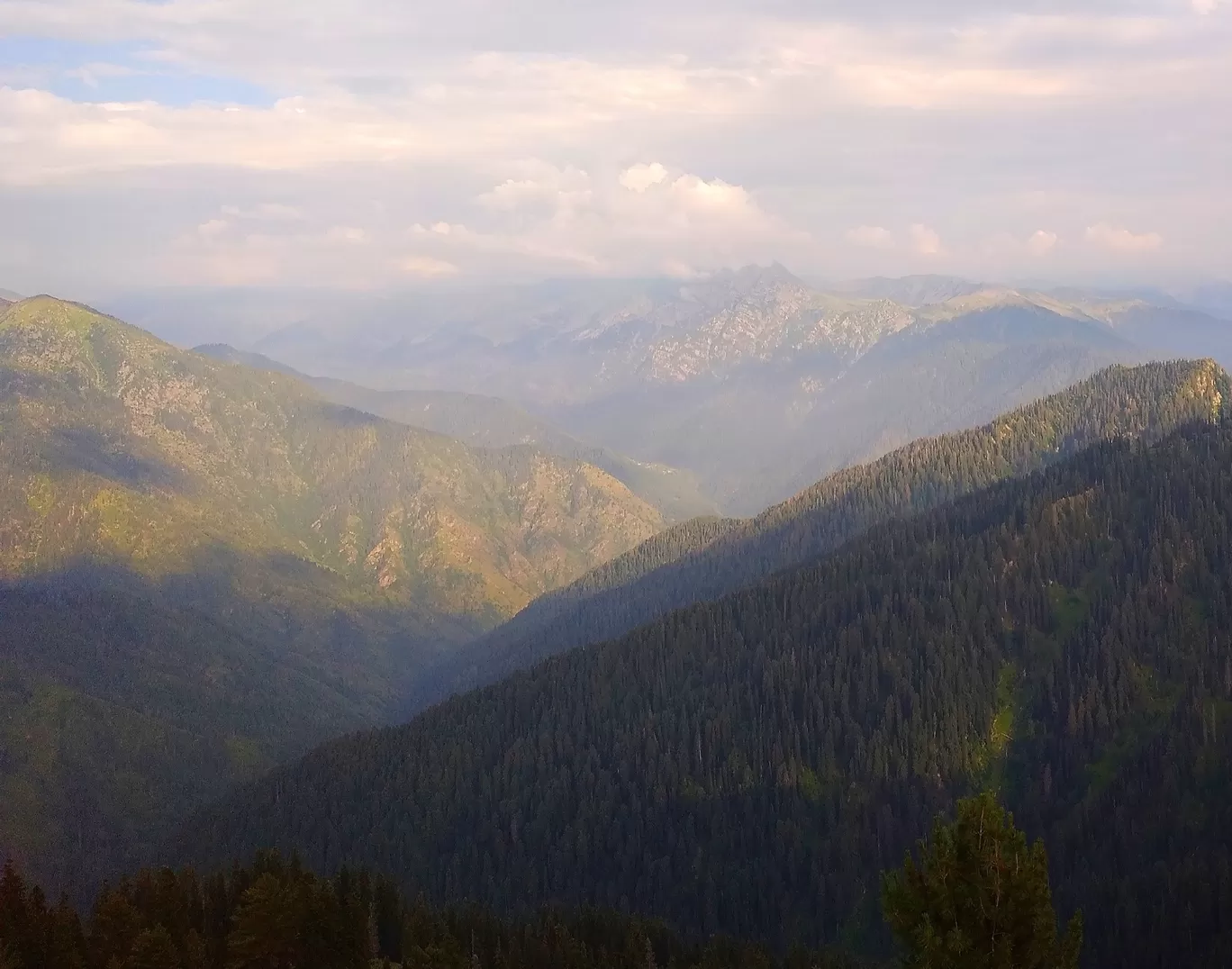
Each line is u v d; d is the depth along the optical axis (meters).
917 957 52.91
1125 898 166.38
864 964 169.88
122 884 131.12
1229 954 146.88
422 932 140.12
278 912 121.12
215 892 135.12
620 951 153.12
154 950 108.88
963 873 53.28
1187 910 156.62
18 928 112.38
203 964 117.56
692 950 161.25
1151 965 155.75
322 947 124.75
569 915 173.88
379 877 155.75
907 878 55.12
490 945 147.62
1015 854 52.81
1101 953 161.50
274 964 121.75
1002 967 50.75
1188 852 175.25
